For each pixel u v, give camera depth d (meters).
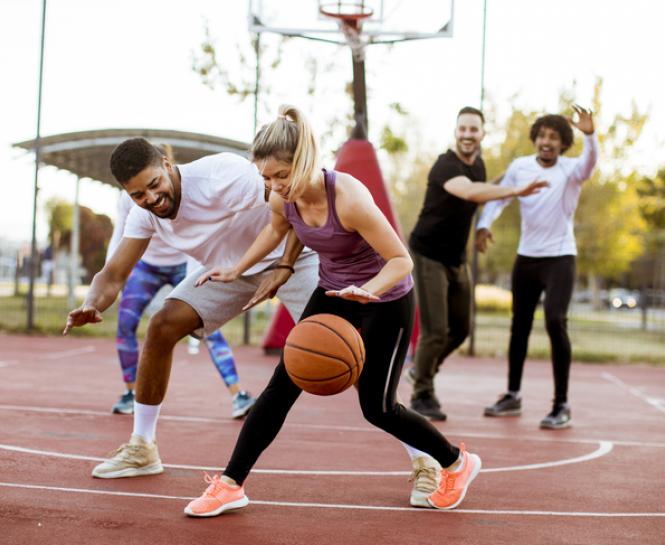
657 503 3.85
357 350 3.17
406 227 28.58
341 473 4.28
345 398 7.25
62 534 3.03
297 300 4.26
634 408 7.54
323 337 3.12
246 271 4.07
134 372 5.97
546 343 14.64
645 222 23.11
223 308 4.06
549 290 6.19
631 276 29.73
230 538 3.06
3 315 15.40
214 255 4.05
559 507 3.71
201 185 3.83
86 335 12.95
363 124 9.88
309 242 3.38
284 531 3.19
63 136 13.17
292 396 3.41
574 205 6.20
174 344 3.98
